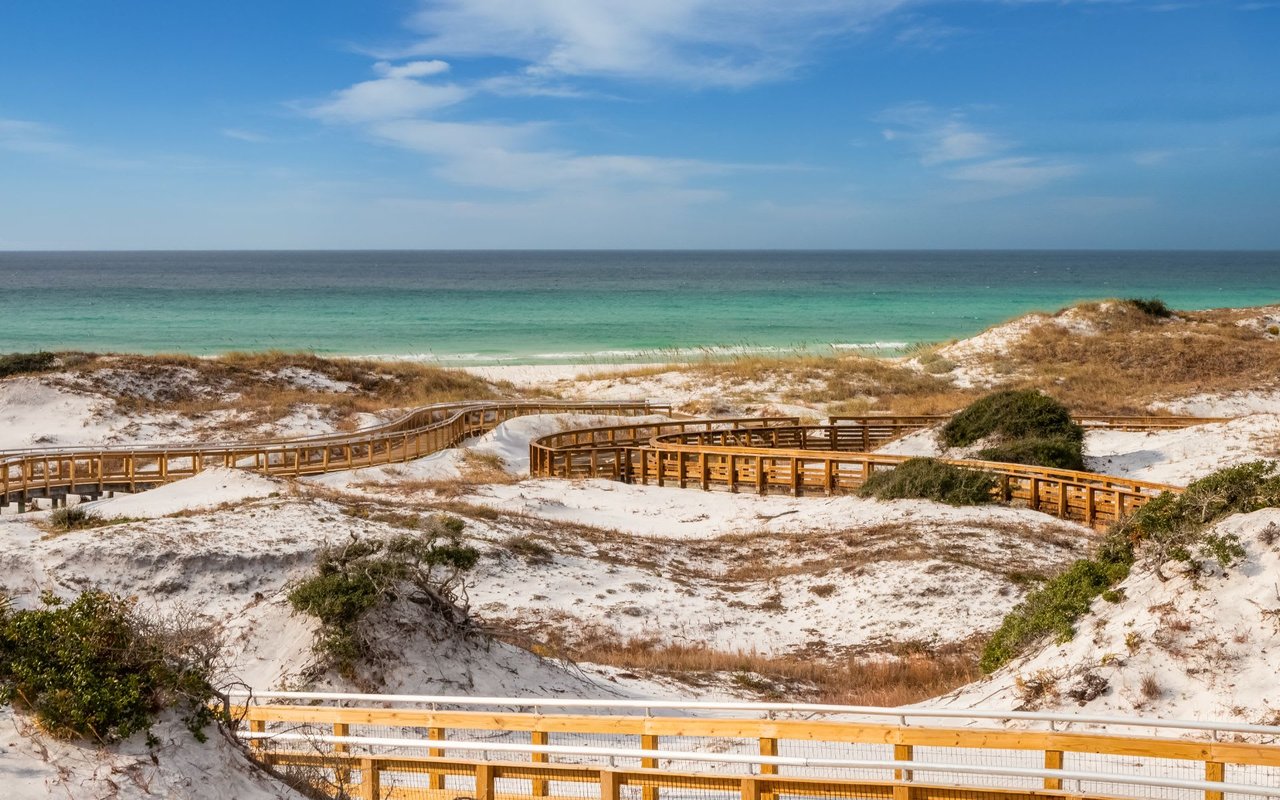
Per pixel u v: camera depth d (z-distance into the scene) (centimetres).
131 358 4716
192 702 815
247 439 3803
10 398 4172
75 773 711
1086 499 2598
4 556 2017
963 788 884
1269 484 1362
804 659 1845
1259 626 1187
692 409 4744
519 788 1065
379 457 3619
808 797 917
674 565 2431
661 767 1165
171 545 2102
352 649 1393
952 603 2022
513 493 3109
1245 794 846
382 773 1080
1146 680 1191
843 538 2523
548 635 1889
